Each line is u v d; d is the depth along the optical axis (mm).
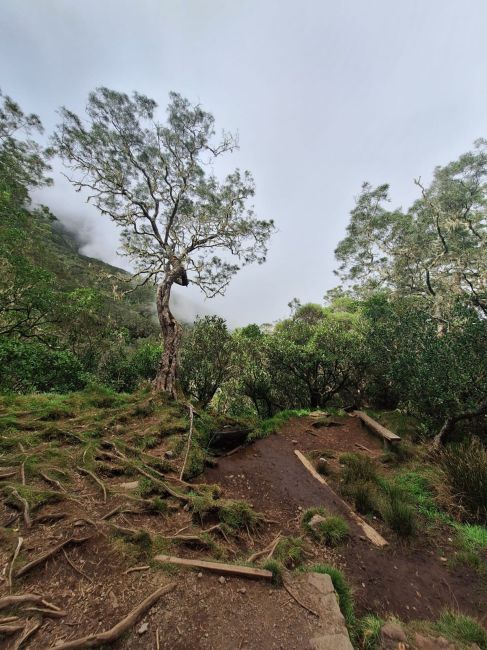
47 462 3684
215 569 2324
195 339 8758
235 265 11445
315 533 3377
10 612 1813
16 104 11734
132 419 5773
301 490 4434
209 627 1862
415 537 3455
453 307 6211
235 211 10672
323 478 4781
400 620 2412
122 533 2586
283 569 2480
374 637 2078
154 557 2393
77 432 4664
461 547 3303
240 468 5043
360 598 2600
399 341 7164
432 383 5613
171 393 7352
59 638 1688
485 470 3957
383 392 8656
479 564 3045
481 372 5207
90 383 7508
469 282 6543
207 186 11039
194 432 5609
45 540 2428
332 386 9523
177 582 2162
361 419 7105
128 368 11055
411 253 10141
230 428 6320
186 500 3467
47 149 9391
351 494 4199
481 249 8133
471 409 5094
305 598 2197
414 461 5219
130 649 1670
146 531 2684
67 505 2926
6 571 2107
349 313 17156
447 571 3000
